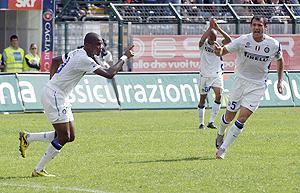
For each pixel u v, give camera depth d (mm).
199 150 35156
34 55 60188
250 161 31484
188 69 63969
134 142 38156
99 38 28312
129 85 56812
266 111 55938
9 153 34500
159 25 63656
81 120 49406
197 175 28094
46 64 61438
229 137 32219
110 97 56188
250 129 43875
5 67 59250
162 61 63656
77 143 37688
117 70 27922
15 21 64125
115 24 63469
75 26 63781
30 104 54281
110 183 26641
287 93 58969
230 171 28922
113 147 36344
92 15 69188
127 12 63688
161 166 30281
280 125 46219
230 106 33062
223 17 64875
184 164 30734
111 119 50125
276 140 38625
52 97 28047
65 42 63875
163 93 57250
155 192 25000
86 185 26312
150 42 63375
